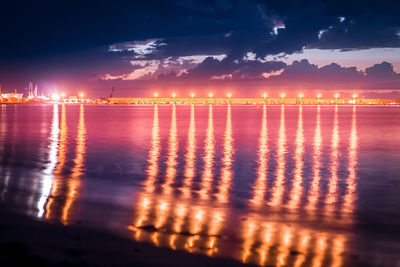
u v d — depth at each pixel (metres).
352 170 20.75
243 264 7.52
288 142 35.44
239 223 10.29
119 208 11.52
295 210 12.02
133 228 9.50
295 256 8.05
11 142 33.53
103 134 42.47
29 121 67.62
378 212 11.96
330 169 21.03
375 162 23.73
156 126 56.28
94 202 12.24
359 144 34.19
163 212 11.18
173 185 15.99
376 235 9.59
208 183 16.62
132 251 7.94
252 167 21.44
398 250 8.54
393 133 46.34
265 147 31.28
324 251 8.40
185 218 10.60
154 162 22.75
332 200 13.66
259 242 8.80
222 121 71.62
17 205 11.54
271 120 76.81
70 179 16.81
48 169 19.66
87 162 22.38
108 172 19.05
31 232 8.93
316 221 10.80
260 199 13.58
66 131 45.97
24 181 15.98
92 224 9.72
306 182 17.27
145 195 13.70
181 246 8.34
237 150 29.12
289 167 21.58
